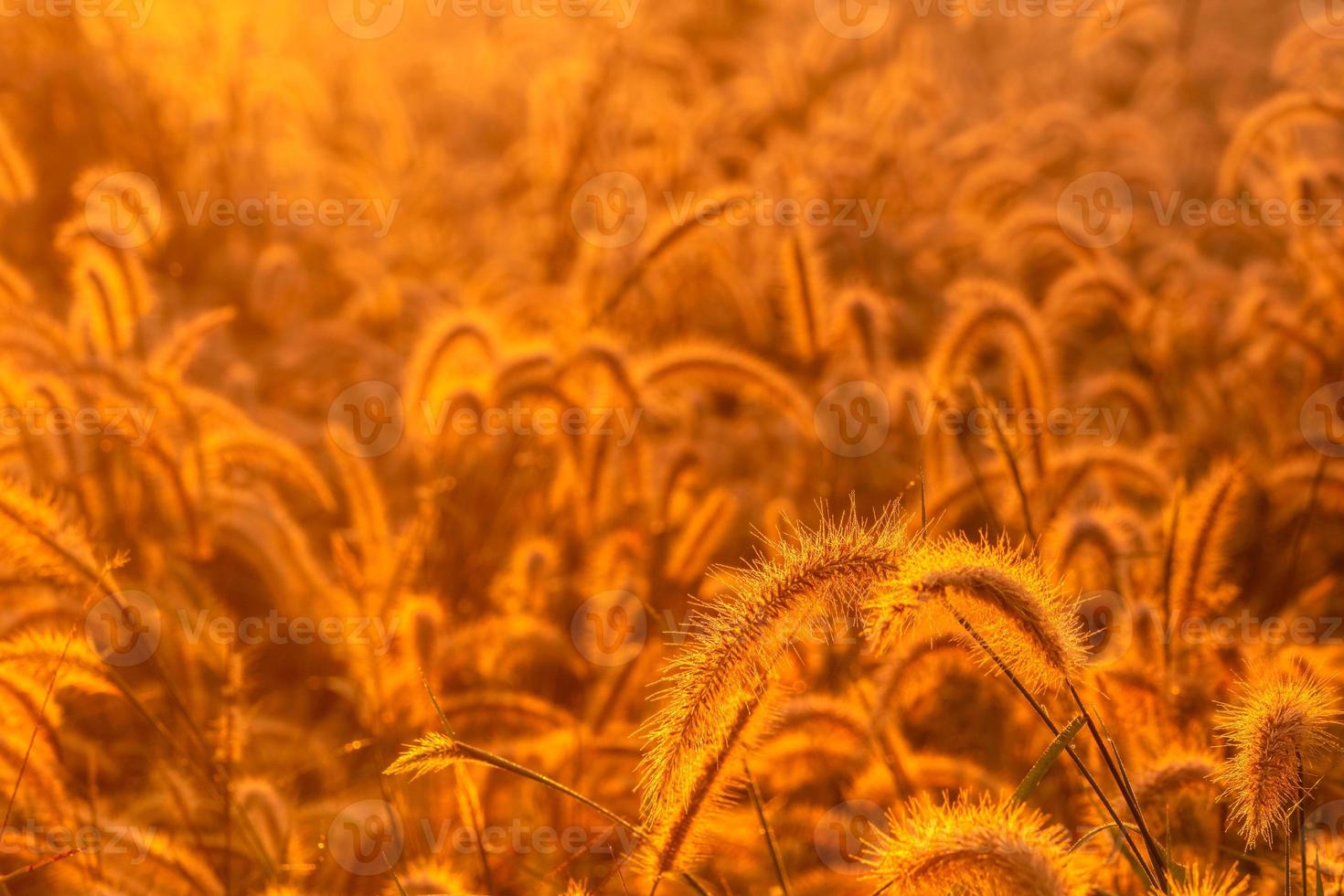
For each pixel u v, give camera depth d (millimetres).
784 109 20328
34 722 5953
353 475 8844
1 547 6016
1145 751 6445
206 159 16641
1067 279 11367
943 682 7297
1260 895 5406
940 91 19969
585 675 8367
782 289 13969
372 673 7457
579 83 16344
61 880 6145
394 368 13547
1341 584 9562
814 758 6168
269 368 13875
